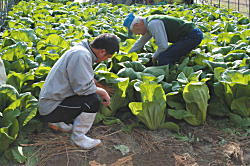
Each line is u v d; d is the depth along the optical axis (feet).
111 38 12.19
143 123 14.75
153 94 13.78
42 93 12.40
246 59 16.72
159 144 13.43
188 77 15.35
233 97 14.88
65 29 24.48
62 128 13.28
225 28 25.02
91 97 12.39
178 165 12.32
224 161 12.62
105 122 14.52
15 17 28.14
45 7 33.32
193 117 14.44
